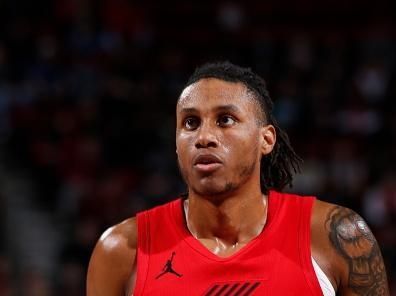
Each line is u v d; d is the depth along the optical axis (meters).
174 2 38.84
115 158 28.20
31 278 21.59
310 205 6.73
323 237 6.53
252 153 6.55
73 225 25.33
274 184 7.33
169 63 33.25
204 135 6.36
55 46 32.56
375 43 35.34
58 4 35.00
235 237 6.67
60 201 26.47
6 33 32.09
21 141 27.94
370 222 25.20
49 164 27.70
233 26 37.88
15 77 30.59
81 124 29.03
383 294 6.64
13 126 28.70
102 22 35.41
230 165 6.40
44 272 23.20
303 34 38.66
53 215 26.09
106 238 6.88
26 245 24.92
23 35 32.41
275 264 6.31
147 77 31.80
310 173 27.11
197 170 6.41
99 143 28.53
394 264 22.84
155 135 28.88
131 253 6.70
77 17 34.62
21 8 34.22
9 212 25.77
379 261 6.65
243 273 6.29
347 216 6.67
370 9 39.75
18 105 29.45
